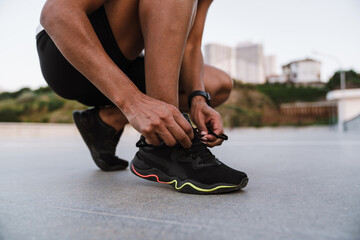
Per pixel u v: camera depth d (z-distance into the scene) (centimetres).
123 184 98
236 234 48
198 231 49
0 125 913
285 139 536
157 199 74
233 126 3153
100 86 73
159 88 78
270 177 109
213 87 130
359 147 282
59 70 103
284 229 50
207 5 109
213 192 78
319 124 3400
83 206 68
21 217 59
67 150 302
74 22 70
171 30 77
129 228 52
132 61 110
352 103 1834
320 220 55
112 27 94
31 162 181
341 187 88
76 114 122
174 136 72
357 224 52
